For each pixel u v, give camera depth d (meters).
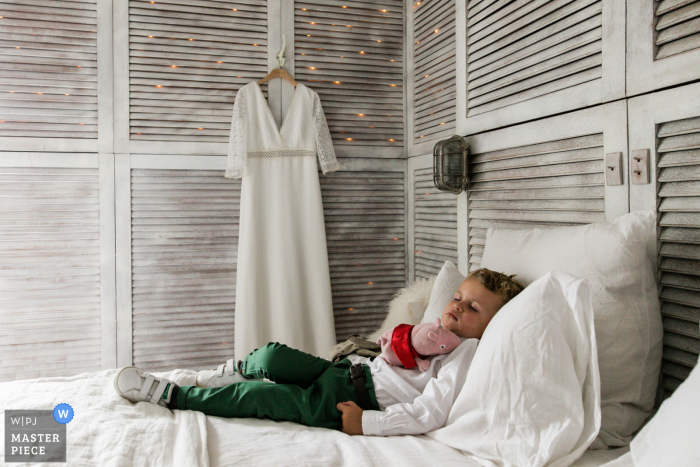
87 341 2.28
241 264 2.37
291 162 2.45
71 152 2.26
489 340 1.13
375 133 2.68
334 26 2.59
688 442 0.73
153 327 2.36
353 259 2.66
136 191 2.34
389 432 1.15
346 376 1.34
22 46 2.19
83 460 0.92
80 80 2.26
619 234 1.18
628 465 0.89
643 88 1.27
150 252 2.36
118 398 1.20
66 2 2.24
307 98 2.47
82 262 2.27
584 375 1.05
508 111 1.81
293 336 2.39
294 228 2.44
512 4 1.77
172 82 2.37
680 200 1.19
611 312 1.14
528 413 1.01
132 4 2.31
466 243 2.09
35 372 2.21
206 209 2.43
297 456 1.00
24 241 2.21
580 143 1.49
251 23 2.46
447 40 2.27
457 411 1.12
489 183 1.96
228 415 1.24
